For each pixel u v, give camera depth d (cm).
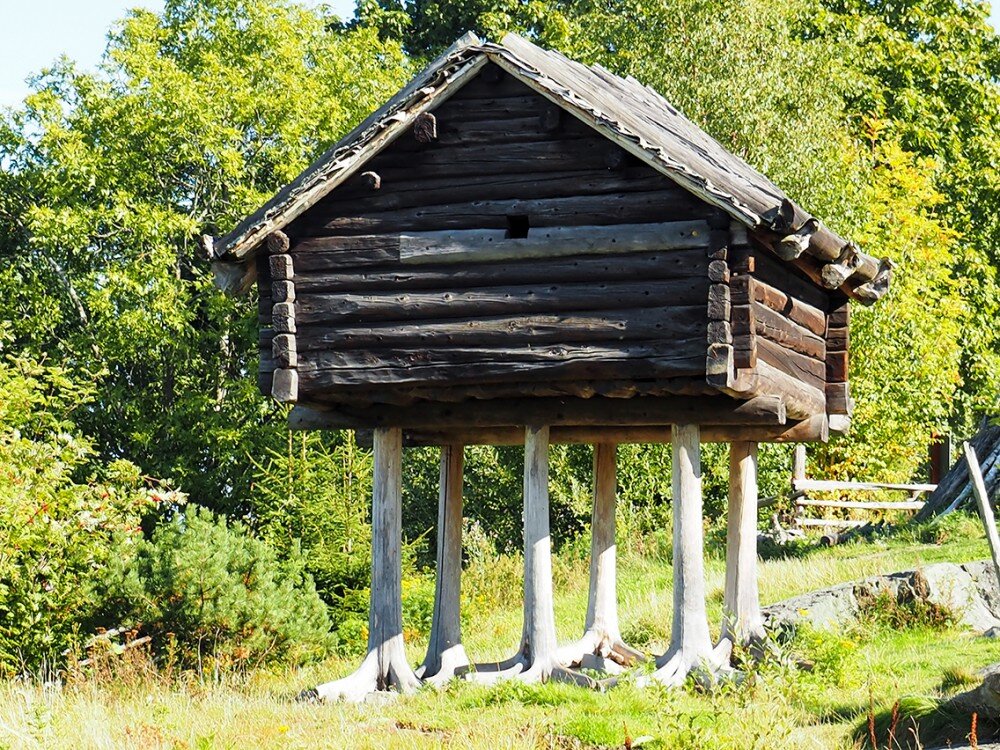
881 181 3189
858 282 1513
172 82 3169
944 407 3609
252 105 3247
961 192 3731
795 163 2891
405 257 1351
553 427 1527
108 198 3269
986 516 988
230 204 3291
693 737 1023
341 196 1381
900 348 3012
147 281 3167
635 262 1284
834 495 3042
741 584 1513
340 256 1374
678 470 1357
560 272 1305
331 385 1369
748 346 1255
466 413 1419
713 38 2956
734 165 1564
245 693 1496
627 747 941
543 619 1373
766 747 1021
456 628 1520
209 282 3256
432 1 3934
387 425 1447
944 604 1554
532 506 1385
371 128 1346
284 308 1376
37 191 3319
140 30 3334
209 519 2020
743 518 1526
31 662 1781
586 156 1311
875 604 1574
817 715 1176
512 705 1243
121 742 1127
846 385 1594
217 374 3344
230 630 1855
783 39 3039
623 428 1509
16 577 1786
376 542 1451
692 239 1266
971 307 3581
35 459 1841
